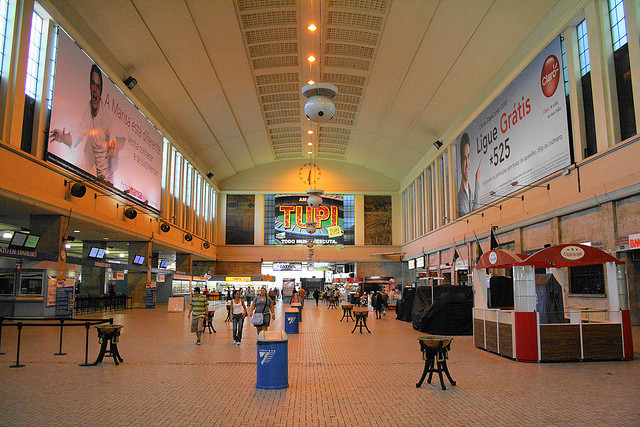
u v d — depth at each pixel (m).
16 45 14.47
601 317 10.02
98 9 17.48
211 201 43.25
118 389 6.77
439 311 15.04
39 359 9.38
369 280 39.69
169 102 26.36
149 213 26.33
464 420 5.27
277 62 26.11
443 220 31.95
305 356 10.19
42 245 17.09
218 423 5.14
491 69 21.52
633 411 5.63
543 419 5.30
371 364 9.11
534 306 9.80
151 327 16.53
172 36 20.36
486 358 9.88
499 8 17.61
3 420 5.21
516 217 20.05
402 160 38.69
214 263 44.81
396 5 19.58
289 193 45.31
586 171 15.14
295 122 36.00
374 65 25.06
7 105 14.09
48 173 15.99
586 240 15.45
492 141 22.53
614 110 14.26
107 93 20.12
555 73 16.80
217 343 12.24
